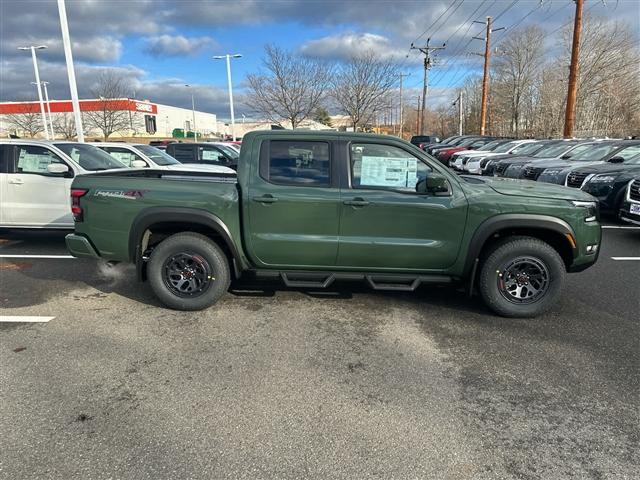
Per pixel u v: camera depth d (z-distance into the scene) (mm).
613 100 39719
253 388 3104
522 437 2613
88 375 3256
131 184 4344
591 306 4637
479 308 4598
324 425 2707
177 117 74562
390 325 4168
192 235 4355
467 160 18234
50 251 6953
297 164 4281
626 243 7508
